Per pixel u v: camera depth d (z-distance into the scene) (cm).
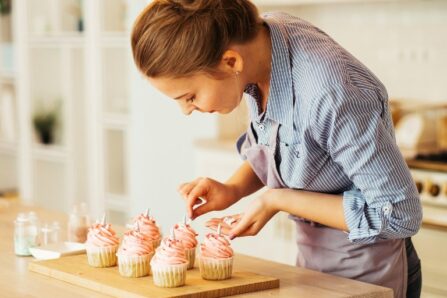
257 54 219
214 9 206
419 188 378
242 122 486
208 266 219
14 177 721
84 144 615
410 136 433
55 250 256
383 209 208
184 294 205
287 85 217
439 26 435
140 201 546
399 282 242
